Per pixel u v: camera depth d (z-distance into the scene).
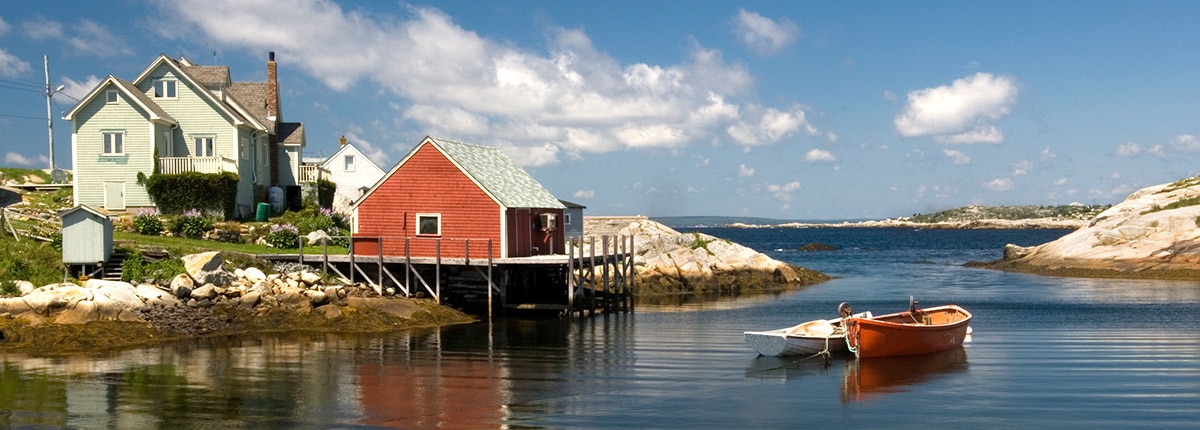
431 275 35.06
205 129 45.59
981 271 61.97
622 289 39.72
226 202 43.31
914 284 50.78
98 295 26.70
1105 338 26.91
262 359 23.30
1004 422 16.70
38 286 28.11
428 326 29.98
